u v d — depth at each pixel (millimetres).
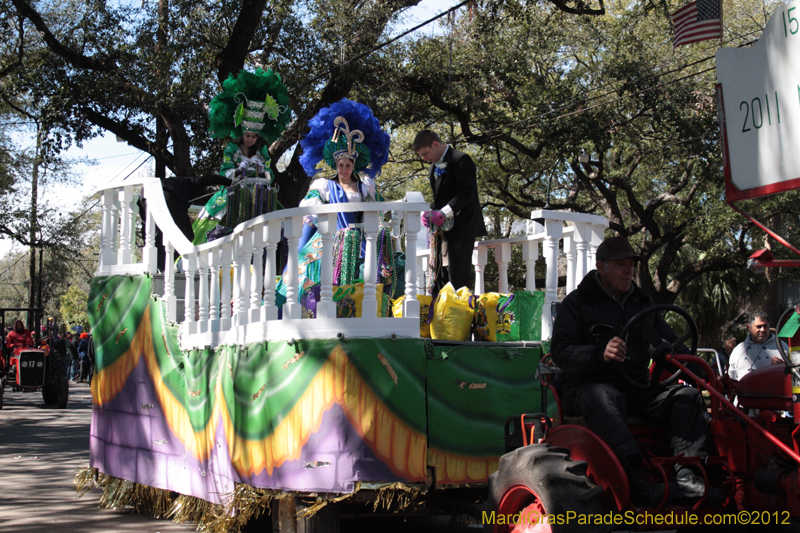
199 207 8734
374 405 4762
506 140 20859
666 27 20578
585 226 5898
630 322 3955
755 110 3793
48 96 18750
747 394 3893
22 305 63219
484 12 18594
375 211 4996
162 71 17172
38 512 6887
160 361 6613
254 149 7910
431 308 5637
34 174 25766
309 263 6074
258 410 5098
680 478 3768
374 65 18297
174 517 6402
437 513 5297
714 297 22828
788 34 3629
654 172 24938
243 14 16938
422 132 6527
